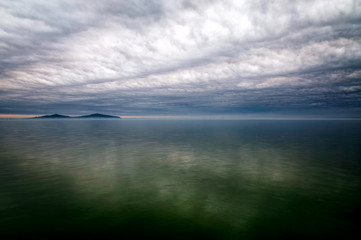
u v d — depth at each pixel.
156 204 9.25
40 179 12.85
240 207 8.89
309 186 11.50
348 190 10.80
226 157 20.00
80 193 10.56
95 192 10.73
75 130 61.88
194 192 10.80
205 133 50.28
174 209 8.73
